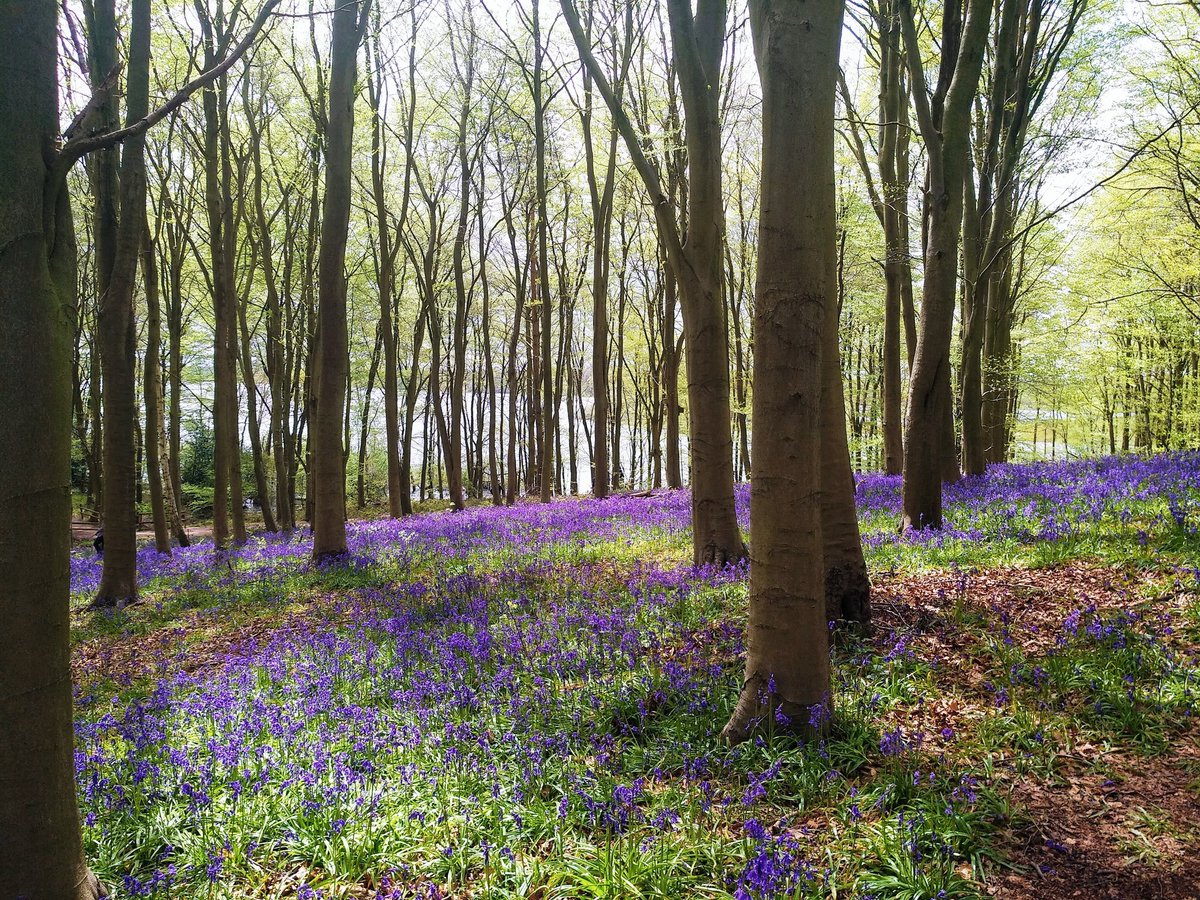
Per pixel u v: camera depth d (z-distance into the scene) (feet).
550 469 84.79
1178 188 50.78
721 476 32.99
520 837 14.10
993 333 68.85
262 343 116.47
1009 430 102.27
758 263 16.56
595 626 25.80
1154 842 13.10
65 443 10.24
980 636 21.80
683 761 16.06
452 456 88.69
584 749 17.67
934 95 34.63
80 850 10.87
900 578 27.71
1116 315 80.59
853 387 119.75
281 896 13.33
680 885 12.48
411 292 133.90
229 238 65.16
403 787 16.12
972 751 16.12
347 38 45.88
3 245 9.41
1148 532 26.91
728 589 28.71
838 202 75.31
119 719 22.94
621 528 48.03
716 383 32.76
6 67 9.33
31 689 9.95
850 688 18.81
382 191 79.36
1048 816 13.97
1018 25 49.75
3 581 9.66
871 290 94.89
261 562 51.83
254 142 72.54
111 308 41.65
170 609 39.37
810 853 13.03
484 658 24.11
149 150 66.74
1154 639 19.44
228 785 16.67
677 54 31.37
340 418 48.32
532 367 135.33
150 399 61.41
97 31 39.60
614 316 145.69
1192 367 100.83
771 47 15.83
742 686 19.39
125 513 43.06
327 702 21.84
